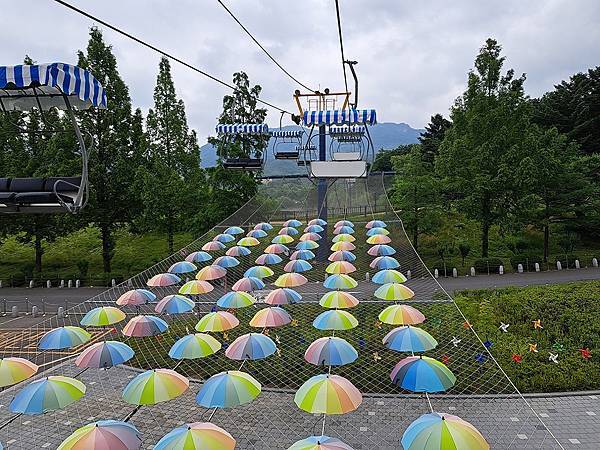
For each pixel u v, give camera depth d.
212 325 12.45
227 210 29.53
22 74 5.49
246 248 21.53
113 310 13.73
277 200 30.50
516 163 26.73
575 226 29.70
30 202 6.23
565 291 20.14
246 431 10.41
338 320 12.32
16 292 27.14
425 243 31.61
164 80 32.94
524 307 18.00
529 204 26.34
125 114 30.80
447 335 12.88
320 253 23.52
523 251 29.20
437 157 30.34
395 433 10.05
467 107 29.42
